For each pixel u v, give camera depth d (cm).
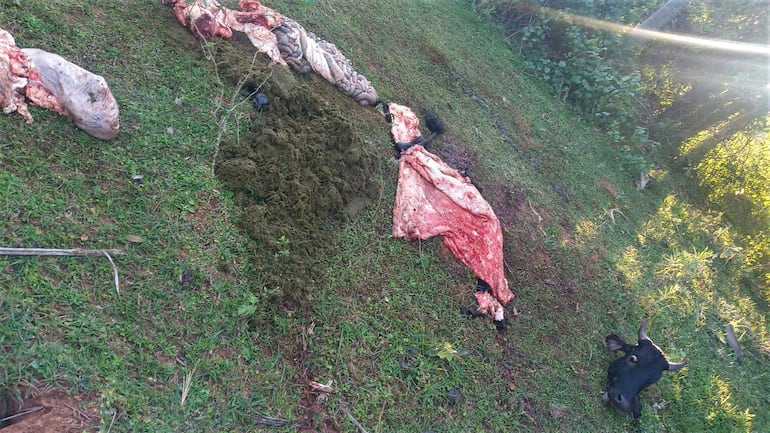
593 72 920
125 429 250
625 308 598
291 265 359
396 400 355
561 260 584
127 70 381
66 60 330
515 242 551
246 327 320
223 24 454
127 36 402
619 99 916
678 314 658
